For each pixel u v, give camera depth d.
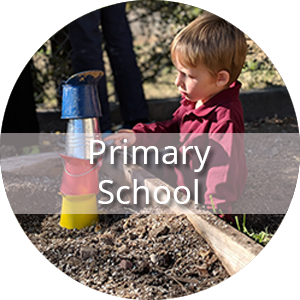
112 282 1.66
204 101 1.98
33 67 3.71
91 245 1.88
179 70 1.91
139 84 3.35
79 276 1.70
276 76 4.12
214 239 1.68
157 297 1.56
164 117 4.05
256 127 3.70
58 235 2.01
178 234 1.82
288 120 3.88
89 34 2.91
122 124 3.86
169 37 4.05
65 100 2.02
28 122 3.10
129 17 4.07
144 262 1.72
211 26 1.82
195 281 1.62
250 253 1.51
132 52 3.28
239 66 1.88
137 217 2.01
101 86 3.12
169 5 3.97
